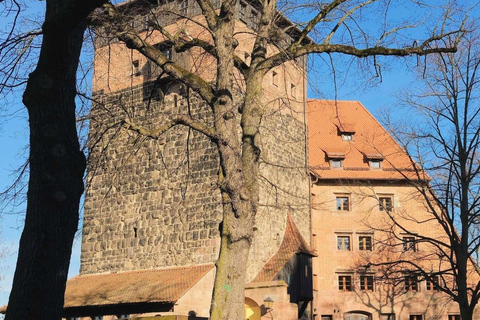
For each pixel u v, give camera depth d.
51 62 9.71
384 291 44.12
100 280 34.28
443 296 43.78
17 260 9.21
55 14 9.38
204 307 30.20
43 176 9.34
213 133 13.38
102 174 36.62
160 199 34.09
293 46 14.75
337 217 45.12
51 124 9.57
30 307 8.91
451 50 15.22
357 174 45.66
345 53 14.73
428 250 44.03
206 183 32.69
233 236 12.88
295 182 38.09
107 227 35.69
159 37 33.28
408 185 45.66
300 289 34.06
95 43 14.29
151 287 30.78
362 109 50.62
